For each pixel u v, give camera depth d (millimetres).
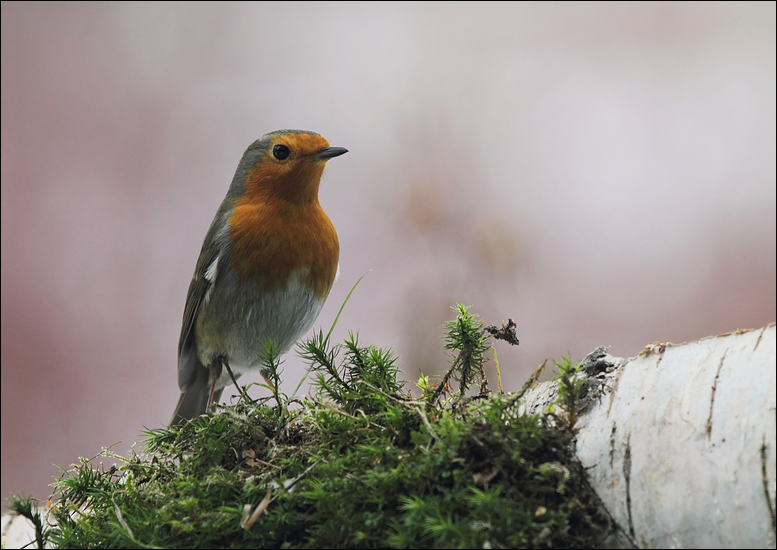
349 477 3717
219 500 4023
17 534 6133
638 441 3582
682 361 3795
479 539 3250
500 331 5008
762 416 3318
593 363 4156
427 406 4406
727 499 3268
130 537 3771
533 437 3646
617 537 3469
